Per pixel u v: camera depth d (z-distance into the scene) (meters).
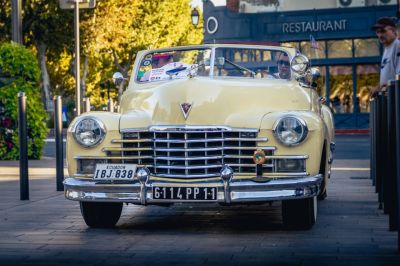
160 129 7.64
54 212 9.53
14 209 9.82
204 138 7.58
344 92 38.84
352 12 38.22
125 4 41.81
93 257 6.60
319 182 7.59
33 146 19.59
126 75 50.56
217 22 39.38
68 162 7.92
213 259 6.46
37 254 6.74
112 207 8.28
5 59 19.09
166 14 49.66
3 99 19.19
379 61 38.09
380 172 9.66
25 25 39.62
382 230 7.95
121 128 7.76
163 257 6.57
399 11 24.05
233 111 7.72
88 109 14.02
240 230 8.08
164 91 7.91
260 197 7.39
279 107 8.02
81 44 40.53
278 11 38.94
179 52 9.18
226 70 8.93
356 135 34.78
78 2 15.16
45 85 41.62
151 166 7.67
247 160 7.56
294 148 7.53
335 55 38.66
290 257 6.51
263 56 9.03
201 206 10.25
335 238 7.47
